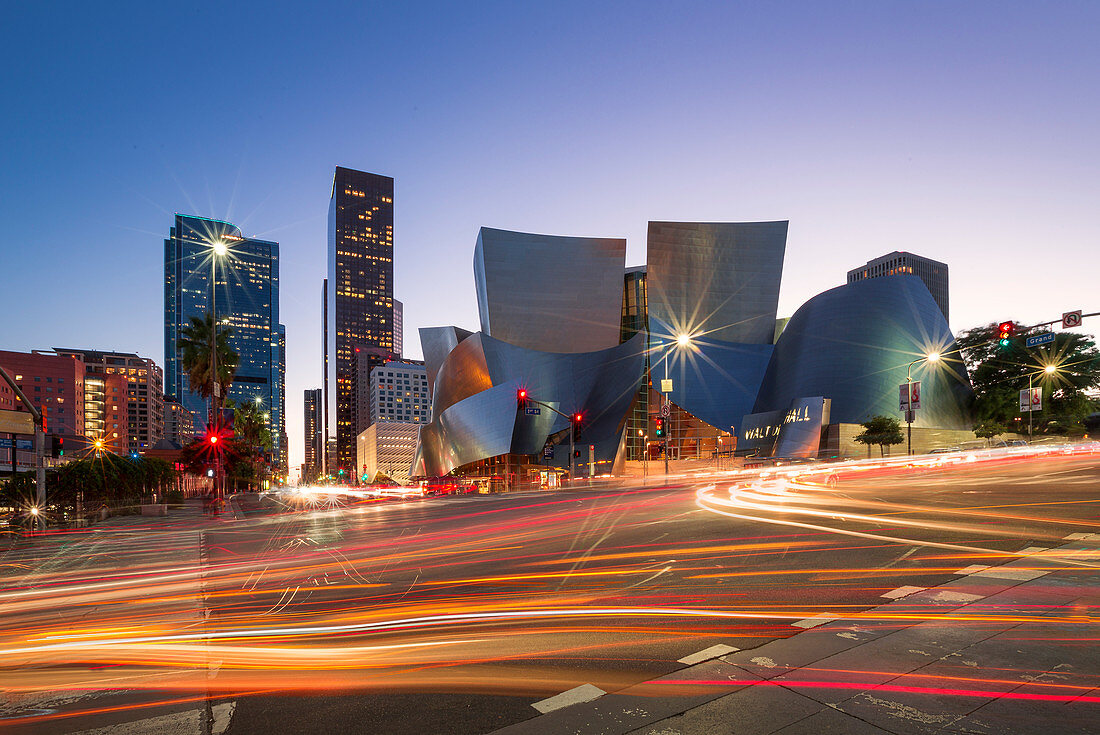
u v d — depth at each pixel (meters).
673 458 77.19
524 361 76.81
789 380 73.00
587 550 10.92
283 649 5.66
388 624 6.42
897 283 70.00
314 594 8.41
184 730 3.89
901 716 3.55
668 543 11.06
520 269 86.62
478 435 67.81
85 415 154.50
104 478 35.69
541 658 4.98
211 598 8.55
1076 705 3.62
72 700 4.57
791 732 3.41
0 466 28.64
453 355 83.56
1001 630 5.05
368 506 33.41
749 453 69.31
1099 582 6.52
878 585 6.89
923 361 60.38
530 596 7.42
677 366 80.00
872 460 44.03
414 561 11.00
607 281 87.75
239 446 66.50
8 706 4.47
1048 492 17.03
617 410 76.50
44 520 24.03
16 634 6.80
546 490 42.56
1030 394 53.75
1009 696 3.78
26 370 136.62
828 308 72.56
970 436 62.16
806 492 21.08
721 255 86.69
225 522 25.62
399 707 4.10
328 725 3.85
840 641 4.97
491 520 18.88
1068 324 24.69
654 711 3.78
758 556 9.14
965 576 7.07
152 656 5.62
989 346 68.12
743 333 85.75
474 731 3.63
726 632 5.41
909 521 12.06
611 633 5.58
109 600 8.77
